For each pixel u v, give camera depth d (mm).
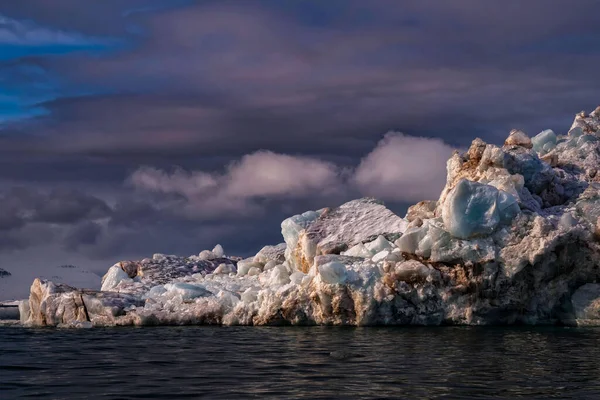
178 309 24375
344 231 26562
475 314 21906
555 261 21891
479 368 12750
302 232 26672
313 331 20359
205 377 11992
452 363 13398
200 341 18234
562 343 16781
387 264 22109
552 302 22312
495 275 21688
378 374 12102
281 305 22594
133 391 10703
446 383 11180
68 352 16234
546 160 26531
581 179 25750
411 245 22328
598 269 22141
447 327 21266
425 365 13141
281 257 29922
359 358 14188
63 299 25500
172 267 32375
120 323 24188
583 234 21812
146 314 23938
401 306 21922
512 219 22016
